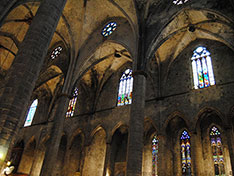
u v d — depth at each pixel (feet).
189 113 72.02
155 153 79.30
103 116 90.17
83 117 95.20
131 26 77.30
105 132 86.43
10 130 30.19
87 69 90.33
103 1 84.12
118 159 86.58
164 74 83.66
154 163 77.71
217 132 71.00
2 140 29.22
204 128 73.26
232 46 67.26
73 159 92.84
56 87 110.73
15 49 95.86
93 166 85.71
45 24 38.32
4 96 31.53
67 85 83.46
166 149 73.41
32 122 109.50
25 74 33.47
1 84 96.73
